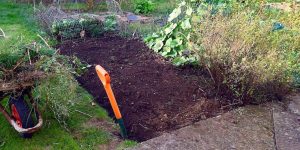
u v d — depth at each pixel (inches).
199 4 147.2
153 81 128.7
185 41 143.8
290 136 104.5
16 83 94.3
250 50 116.8
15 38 142.7
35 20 180.1
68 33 166.6
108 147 98.8
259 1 156.4
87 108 115.6
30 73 95.2
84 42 163.3
